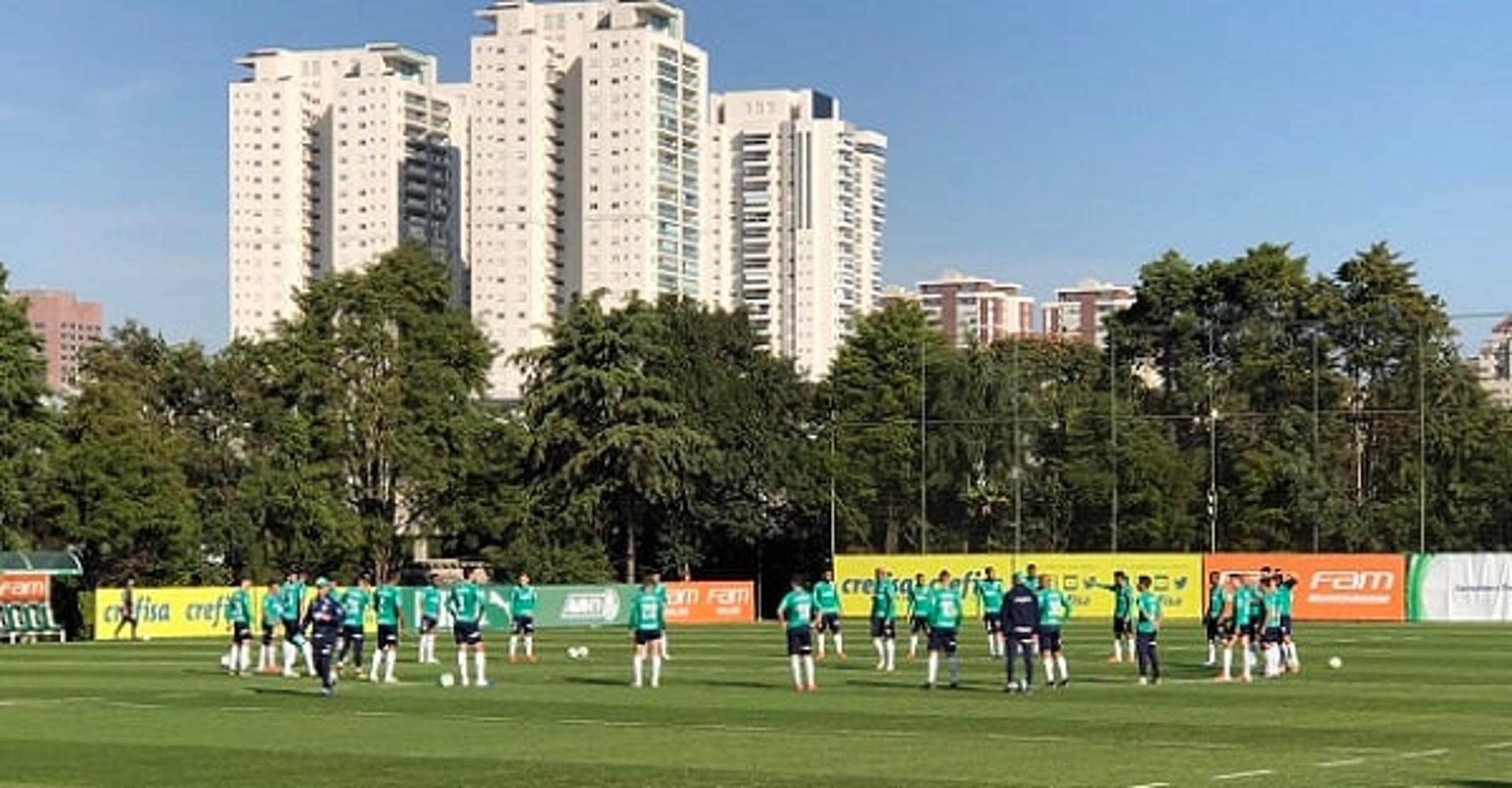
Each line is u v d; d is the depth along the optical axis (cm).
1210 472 9956
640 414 9831
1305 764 2605
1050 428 10156
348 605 4838
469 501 10625
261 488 10200
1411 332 9744
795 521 10644
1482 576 8188
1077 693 4078
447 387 10738
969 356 10456
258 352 10831
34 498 9262
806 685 4288
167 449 9806
